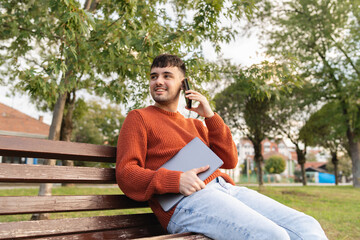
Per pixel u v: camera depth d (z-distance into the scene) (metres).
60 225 1.31
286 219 1.42
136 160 1.47
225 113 14.48
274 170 45.78
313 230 1.34
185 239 1.20
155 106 1.76
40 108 11.59
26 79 3.11
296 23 14.98
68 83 3.41
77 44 3.08
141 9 3.21
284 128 17.14
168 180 1.35
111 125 22.72
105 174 1.52
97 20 3.22
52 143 1.34
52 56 2.81
